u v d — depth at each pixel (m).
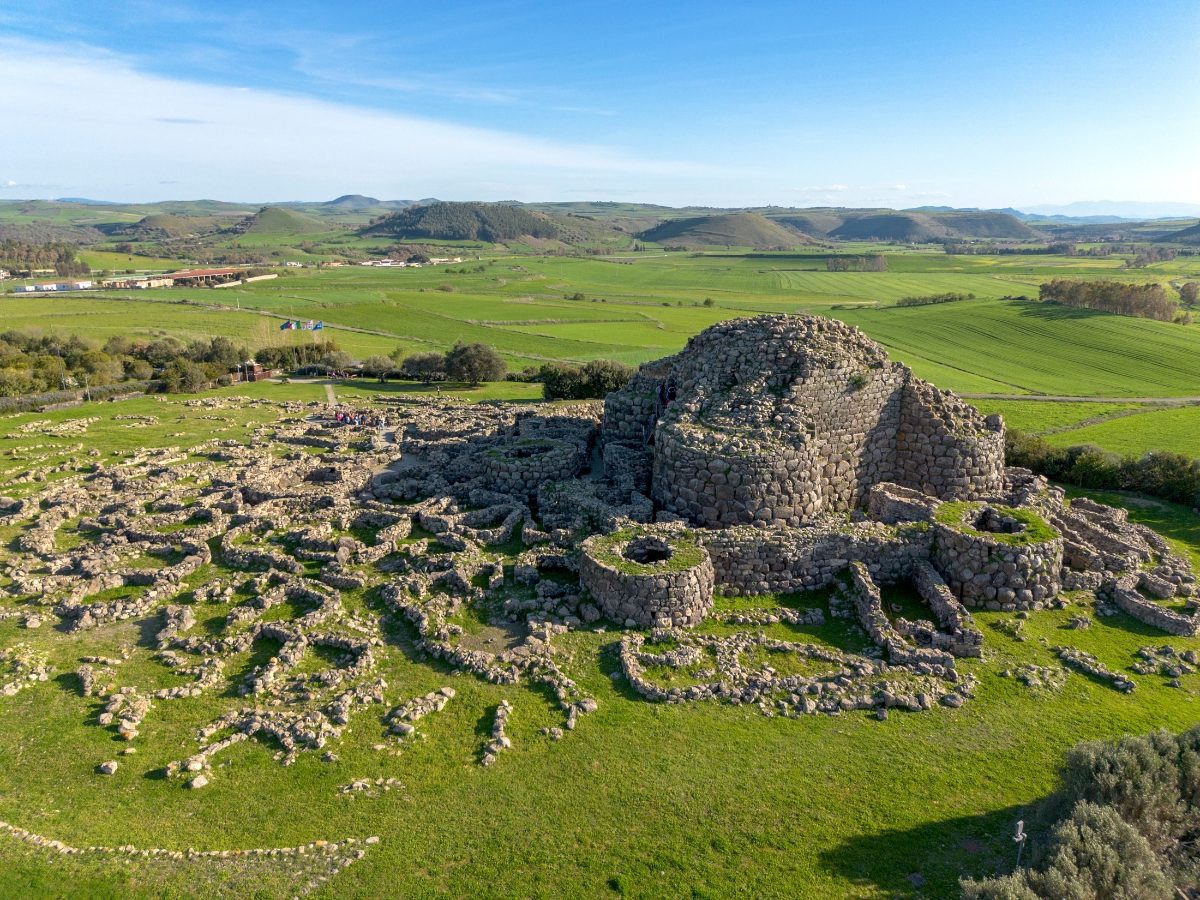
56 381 97.38
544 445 51.75
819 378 42.38
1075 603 34.88
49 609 34.84
